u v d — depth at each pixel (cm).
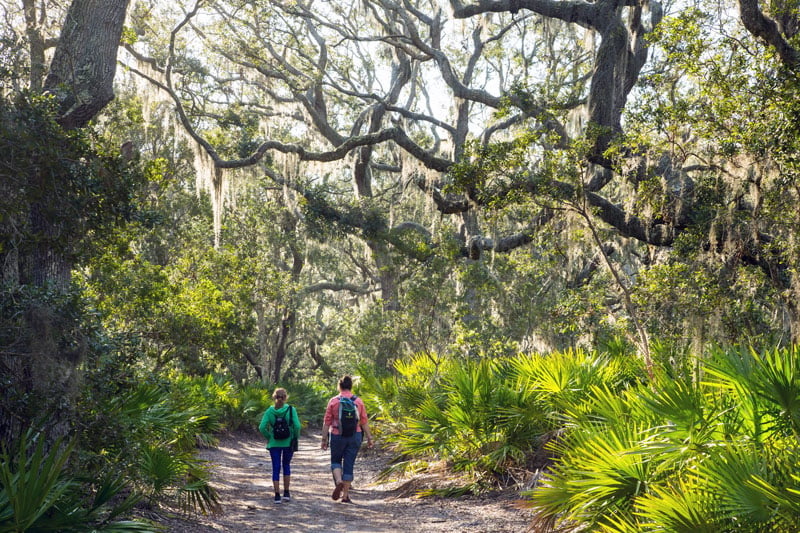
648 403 459
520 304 2244
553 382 825
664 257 1486
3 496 408
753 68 1014
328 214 2778
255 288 2627
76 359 555
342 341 3575
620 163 1214
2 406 535
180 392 1173
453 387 934
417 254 2717
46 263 725
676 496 366
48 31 917
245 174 2405
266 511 786
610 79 1619
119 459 636
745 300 1129
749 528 345
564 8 1769
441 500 826
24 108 547
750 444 414
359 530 676
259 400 2230
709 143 1084
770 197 1027
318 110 2892
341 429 860
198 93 2497
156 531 513
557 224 1270
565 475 495
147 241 2278
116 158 634
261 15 2405
